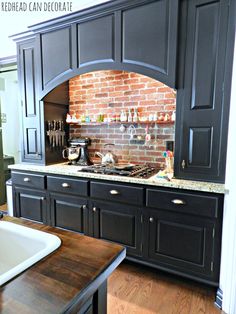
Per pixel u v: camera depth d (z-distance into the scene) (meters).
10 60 3.27
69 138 3.03
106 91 2.73
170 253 1.84
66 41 2.31
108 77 2.70
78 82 2.91
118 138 2.72
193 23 1.73
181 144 1.87
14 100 4.66
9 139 4.66
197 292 1.79
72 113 2.99
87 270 0.73
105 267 0.75
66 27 2.29
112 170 2.22
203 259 1.72
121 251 0.86
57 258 0.79
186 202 1.73
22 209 2.67
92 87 2.82
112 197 2.04
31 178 2.54
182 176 1.88
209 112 1.74
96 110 2.83
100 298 0.78
